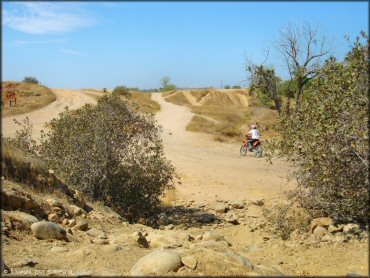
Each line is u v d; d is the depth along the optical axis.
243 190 13.23
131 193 10.28
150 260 5.03
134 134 10.34
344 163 6.97
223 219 9.89
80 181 10.01
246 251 6.84
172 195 12.56
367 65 6.95
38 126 29.03
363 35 7.16
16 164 8.34
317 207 7.89
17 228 6.45
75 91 58.38
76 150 10.01
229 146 26.19
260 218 9.41
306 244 6.69
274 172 16.75
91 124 10.03
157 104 53.72
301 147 7.57
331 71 7.73
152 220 10.03
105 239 6.98
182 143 25.97
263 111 41.25
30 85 52.25
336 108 6.87
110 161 10.09
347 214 7.50
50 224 6.60
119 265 5.50
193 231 8.87
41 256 5.67
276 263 5.85
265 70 24.73
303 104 7.90
